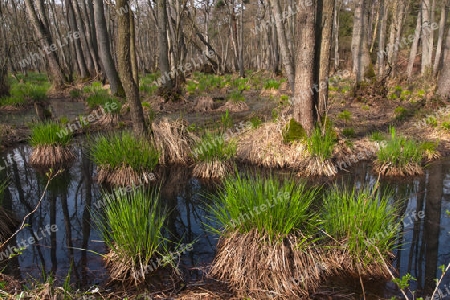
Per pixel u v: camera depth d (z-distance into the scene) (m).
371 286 3.51
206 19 29.70
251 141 7.50
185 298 3.28
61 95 18.00
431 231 4.58
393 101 12.56
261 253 3.56
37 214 5.37
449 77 10.25
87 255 4.15
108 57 14.07
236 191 3.98
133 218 3.76
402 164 6.56
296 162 6.81
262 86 18.36
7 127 9.58
